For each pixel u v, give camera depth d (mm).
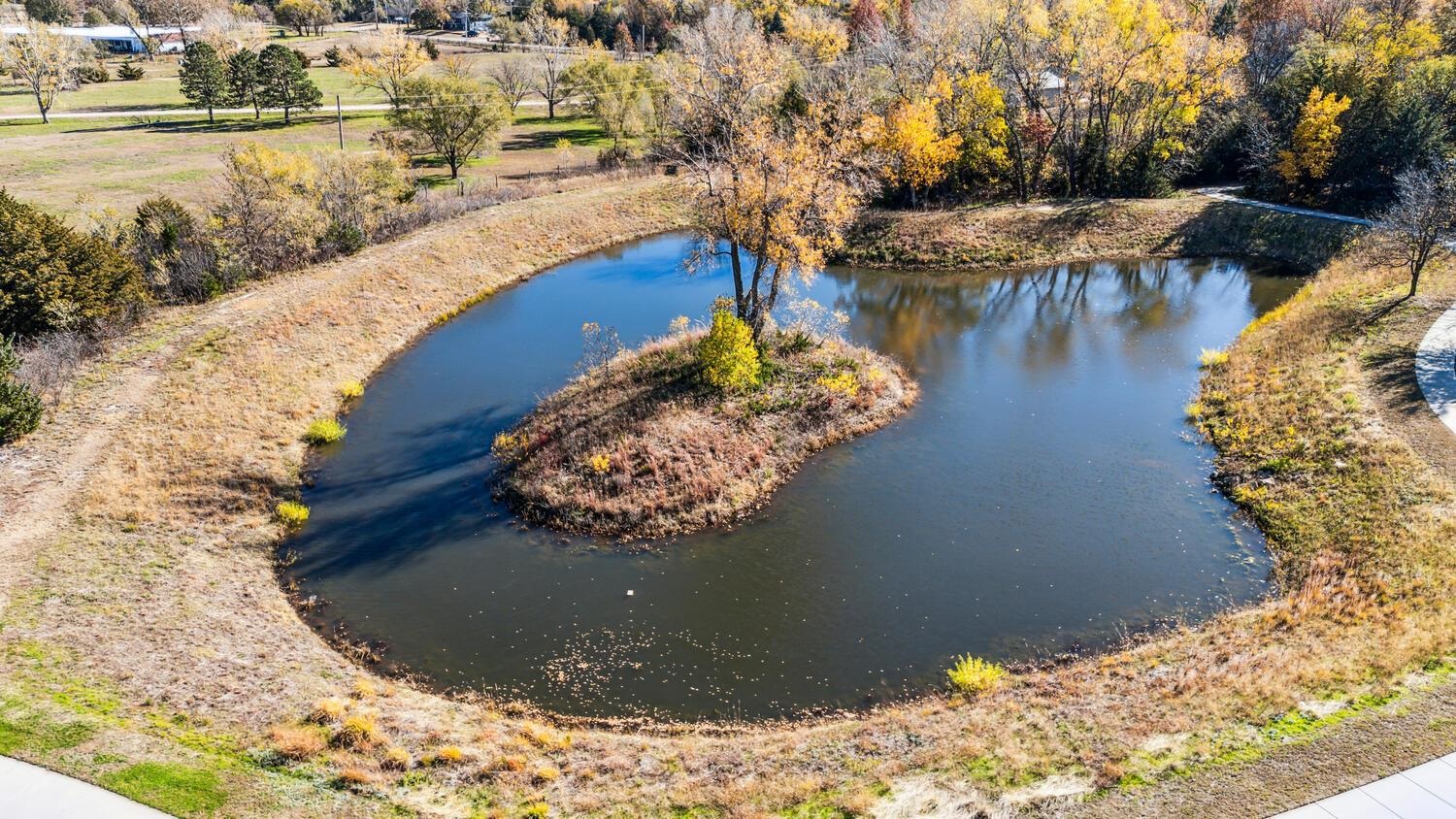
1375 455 24344
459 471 27234
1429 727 15000
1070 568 22312
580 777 15492
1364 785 13930
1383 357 30125
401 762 15367
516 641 19859
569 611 20906
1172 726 15703
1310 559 21469
